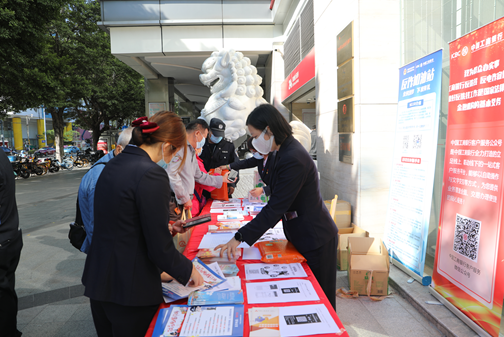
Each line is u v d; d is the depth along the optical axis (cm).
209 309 112
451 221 223
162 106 1257
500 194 180
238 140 716
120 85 1992
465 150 210
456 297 218
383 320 230
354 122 344
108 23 830
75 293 295
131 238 109
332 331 99
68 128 4675
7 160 198
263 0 834
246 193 455
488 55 190
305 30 606
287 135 162
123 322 110
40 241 459
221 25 855
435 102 249
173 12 833
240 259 161
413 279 273
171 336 97
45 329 236
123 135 198
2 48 949
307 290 126
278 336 97
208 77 597
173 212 217
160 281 119
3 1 895
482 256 193
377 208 343
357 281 265
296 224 171
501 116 181
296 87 641
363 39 329
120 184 107
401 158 294
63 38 1602
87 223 184
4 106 1213
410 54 316
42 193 916
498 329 181
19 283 317
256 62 1035
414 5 307
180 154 209
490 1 223
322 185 489
